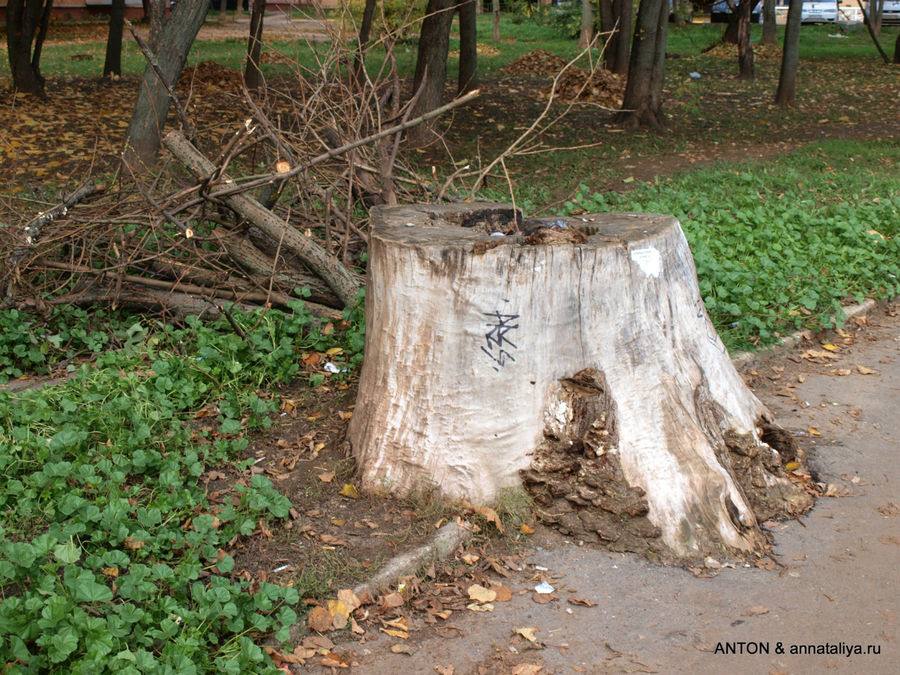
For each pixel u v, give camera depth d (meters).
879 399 5.53
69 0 34.69
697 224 7.99
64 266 6.21
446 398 3.98
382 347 4.16
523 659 3.17
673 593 3.54
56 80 19.19
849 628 3.31
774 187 10.67
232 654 3.07
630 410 3.95
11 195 6.76
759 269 7.08
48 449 4.12
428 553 3.67
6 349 5.72
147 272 6.44
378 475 4.14
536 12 38.25
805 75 22.78
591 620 3.38
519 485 3.98
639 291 4.01
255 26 16.11
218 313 6.04
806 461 4.63
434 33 13.36
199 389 5.04
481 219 4.66
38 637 2.93
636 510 3.79
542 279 3.84
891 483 4.44
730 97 19.42
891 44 30.23
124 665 2.82
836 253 7.68
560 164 12.40
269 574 3.52
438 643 3.26
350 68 7.11
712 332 4.55
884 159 12.83
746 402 4.53
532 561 3.75
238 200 6.02
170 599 3.11
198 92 17.11
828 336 6.67
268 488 3.86
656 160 12.88
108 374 5.03
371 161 7.00
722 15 35.28
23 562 3.08
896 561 3.74
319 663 3.14
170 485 3.91
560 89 18.42
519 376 3.92
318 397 5.24
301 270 6.34
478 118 16.14
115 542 3.48
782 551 3.84
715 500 3.85
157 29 9.98
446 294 3.90
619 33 20.31
